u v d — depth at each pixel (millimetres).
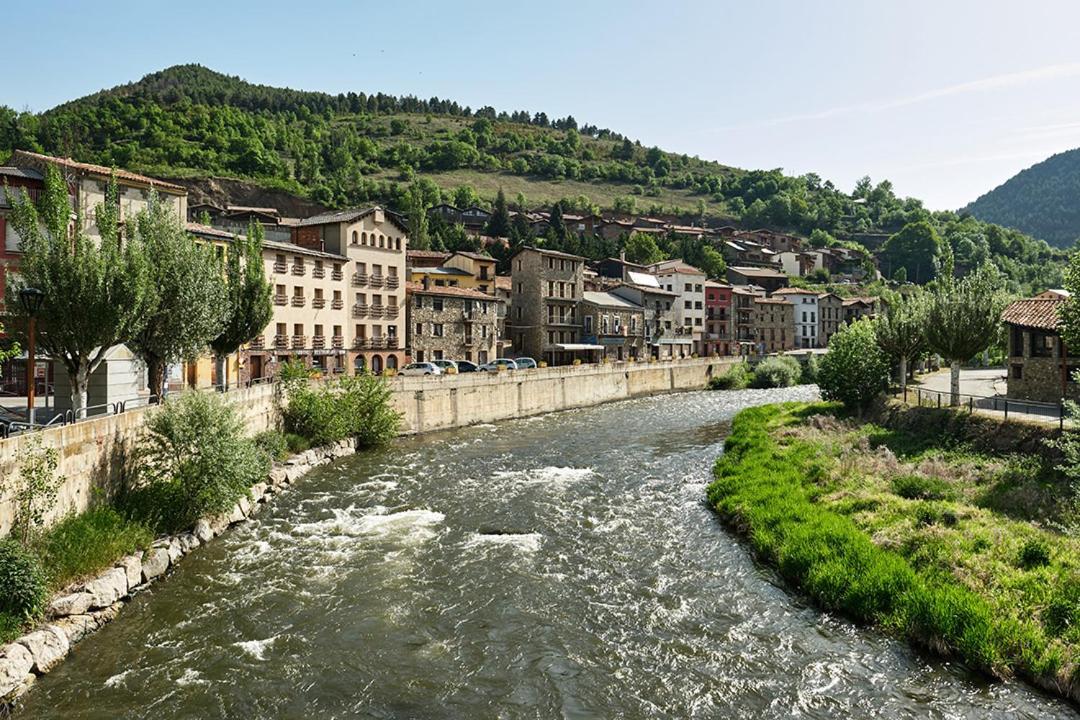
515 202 198125
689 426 52031
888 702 13719
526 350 86688
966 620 15328
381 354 67188
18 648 14375
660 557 22156
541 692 14328
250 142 158250
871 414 41781
